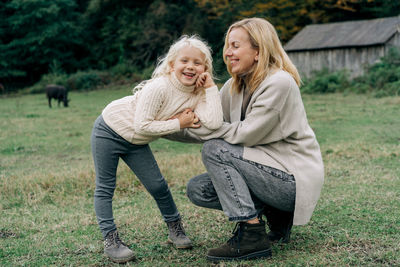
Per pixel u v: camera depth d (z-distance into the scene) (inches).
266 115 94.2
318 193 98.3
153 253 106.3
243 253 97.5
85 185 179.5
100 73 1121.4
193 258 102.1
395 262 92.7
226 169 96.7
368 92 643.5
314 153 99.7
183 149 277.4
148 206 150.8
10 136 358.9
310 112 443.2
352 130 316.2
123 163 201.0
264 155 97.9
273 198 97.8
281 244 107.6
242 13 880.3
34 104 740.0
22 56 1346.0
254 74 98.0
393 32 765.9
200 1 982.4
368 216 126.0
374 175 179.2
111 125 100.9
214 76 112.6
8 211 151.0
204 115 98.3
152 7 1106.7
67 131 384.2
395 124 331.3
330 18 1062.4
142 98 97.3
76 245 113.7
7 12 1364.4
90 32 1358.3
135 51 1250.0
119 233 122.4
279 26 901.8
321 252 100.6
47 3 1291.8
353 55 802.8
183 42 97.9
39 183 182.2
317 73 807.1
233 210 96.7
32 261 103.3
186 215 136.6
